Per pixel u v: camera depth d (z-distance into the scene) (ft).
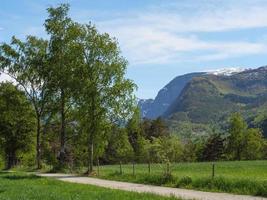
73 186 117.39
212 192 99.76
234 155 468.75
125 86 182.19
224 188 102.27
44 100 226.99
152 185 121.80
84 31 186.29
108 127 186.09
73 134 216.54
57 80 205.87
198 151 483.51
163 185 120.06
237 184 100.68
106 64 183.73
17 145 276.62
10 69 233.96
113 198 85.56
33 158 279.90
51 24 209.46
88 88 181.47
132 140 433.48
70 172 202.59
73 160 215.51
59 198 86.69
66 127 219.20
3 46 233.55
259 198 87.56
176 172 184.44
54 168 209.15
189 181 114.42
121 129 188.03
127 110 183.01
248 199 86.02
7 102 245.24
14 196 92.38
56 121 244.22
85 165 235.81
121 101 182.50
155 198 85.15
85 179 152.25
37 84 232.73
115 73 182.60
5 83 251.19
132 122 185.78
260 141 474.90
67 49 199.93
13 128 271.08
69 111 216.33
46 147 269.03
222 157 476.13
